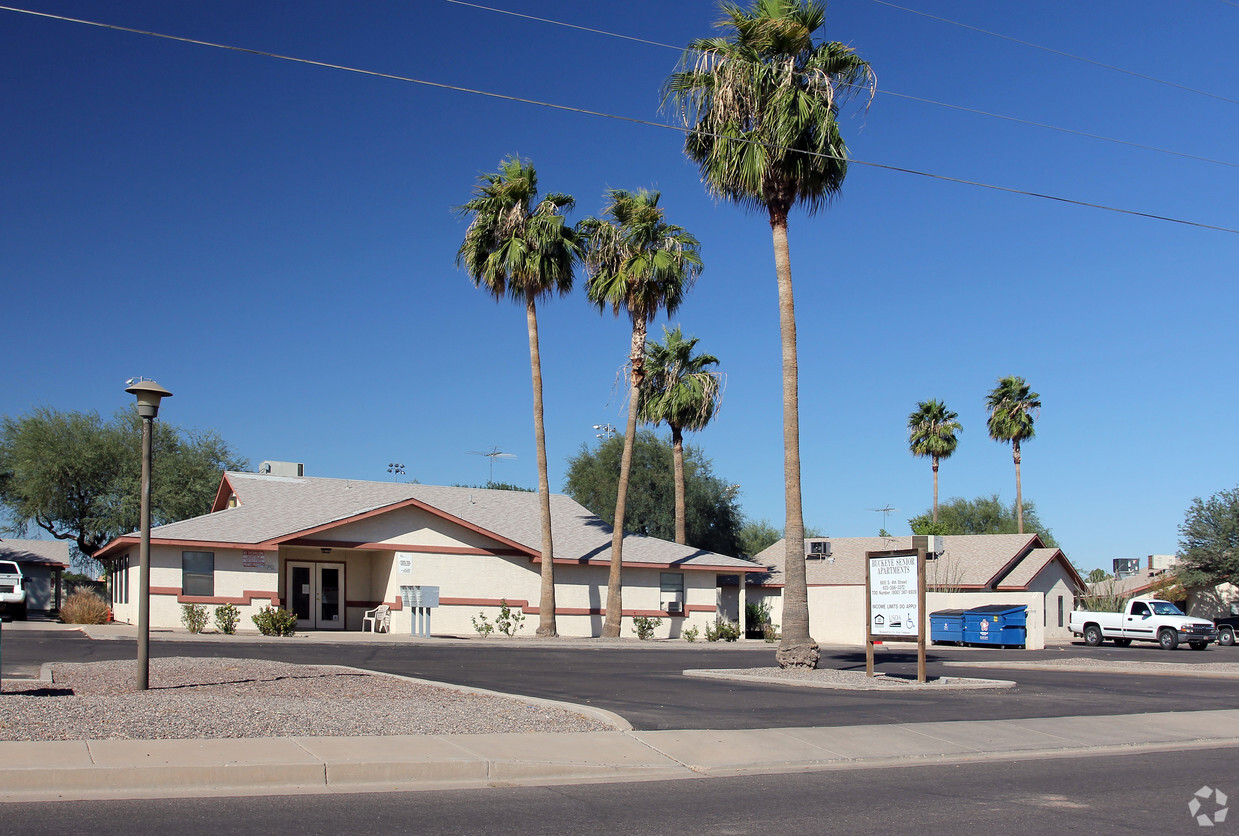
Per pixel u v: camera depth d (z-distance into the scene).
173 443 49.47
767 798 9.80
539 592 36.12
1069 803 9.83
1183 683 23.20
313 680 16.89
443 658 23.80
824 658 29.66
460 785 10.12
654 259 34.44
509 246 33.09
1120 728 15.23
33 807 8.38
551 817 8.70
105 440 47.00
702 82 22.05
